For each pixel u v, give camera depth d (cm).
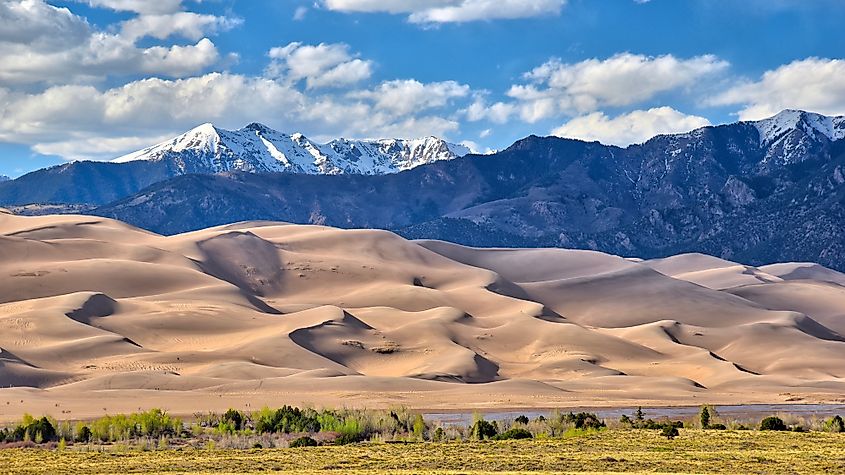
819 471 10731
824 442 13625
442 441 15000
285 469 11319
